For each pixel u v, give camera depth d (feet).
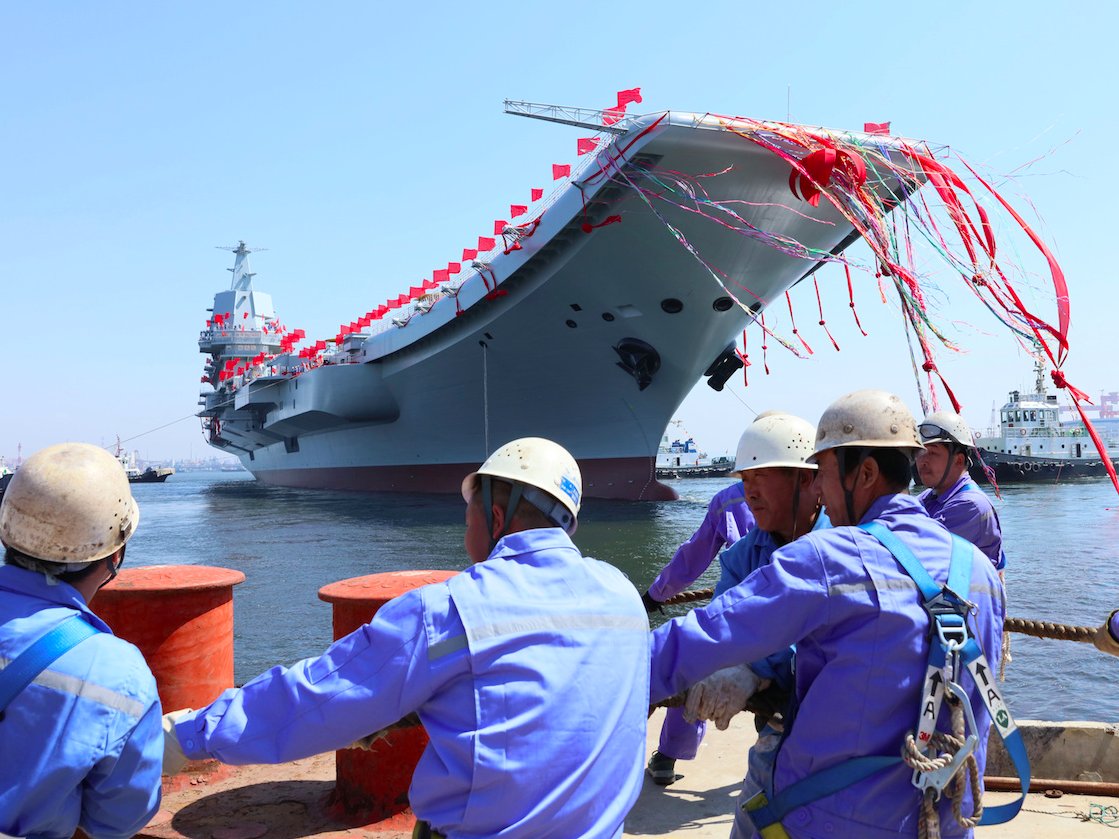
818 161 57.98
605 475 114.73
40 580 5.68
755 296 87.45
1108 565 62.44
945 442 13.57
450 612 5.52
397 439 139.03
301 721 5.51
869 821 6.02
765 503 9.62
